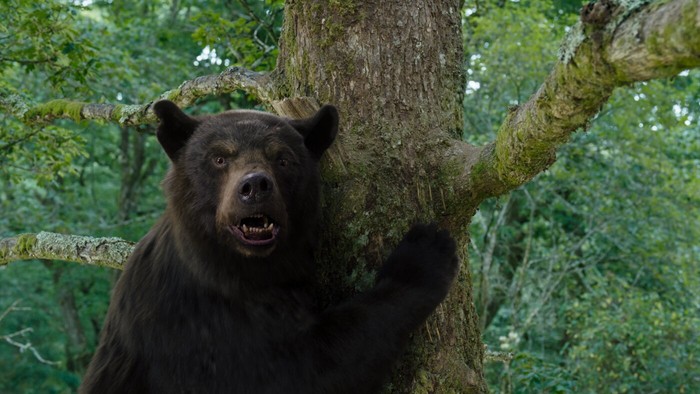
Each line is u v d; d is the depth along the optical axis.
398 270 3.48
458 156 3.55
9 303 23.09
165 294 3.76
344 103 3.66
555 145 2.79
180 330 3.67
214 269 3.60
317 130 3.63
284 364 3.47
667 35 1.94
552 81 2.48
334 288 3.68
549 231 16.11
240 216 3.34
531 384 8.90
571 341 14.53
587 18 2.20
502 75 12.91
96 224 19.88
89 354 23.47
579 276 16.00
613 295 14.35
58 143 8.45
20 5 7.87
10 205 17.83
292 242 3.64
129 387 3.79
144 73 16.12
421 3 3.72
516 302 14.08
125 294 3.99
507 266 16.98
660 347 12.76
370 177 3.59
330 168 3.68
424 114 3.64
